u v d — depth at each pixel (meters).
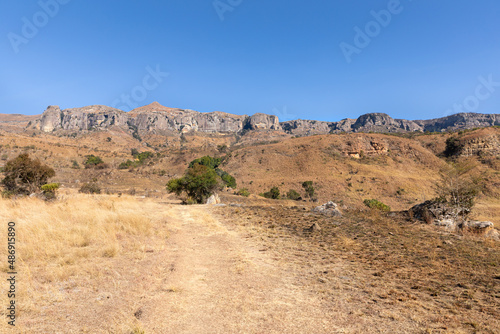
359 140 126.25
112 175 72.69
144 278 4.96
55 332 2.97
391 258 7.04
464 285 5.17
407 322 3.61
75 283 4.45
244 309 3.87
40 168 26.59
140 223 9.88
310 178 94.50
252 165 116.81
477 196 12.82
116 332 3.07
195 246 8.01
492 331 3.40
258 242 8.65
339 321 3.59
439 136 145.75
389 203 77.56
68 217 9.91
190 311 3.77
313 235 9.77
